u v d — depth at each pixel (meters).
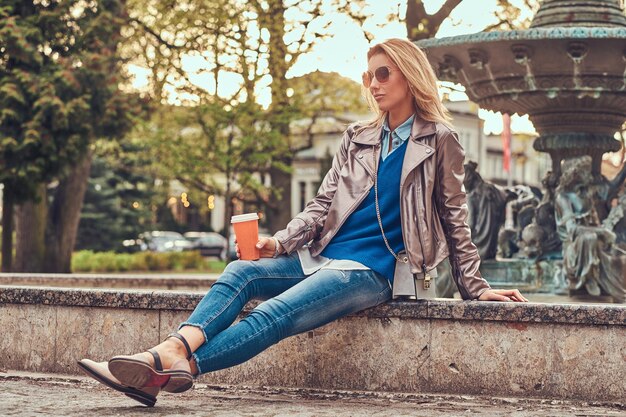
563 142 10.19
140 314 5.41
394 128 4.89
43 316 5.63
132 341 5.42
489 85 9.73
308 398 4.96
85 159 21.73
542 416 4.41
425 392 4.91
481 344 4.84
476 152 69.31
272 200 28.78
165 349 4.31
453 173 4.82
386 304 4.92
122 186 46.31
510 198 11.04
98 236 45.41
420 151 4.78
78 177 23.48
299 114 25.95
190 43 23.75
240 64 23.80
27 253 23.00
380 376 4.98
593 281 9.63
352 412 4.47
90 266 33.81
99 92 20.28
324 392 5.01
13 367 5.69
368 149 4.89
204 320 4.40
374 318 4.99
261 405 4.67
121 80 20.86
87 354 5.52
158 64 24.08
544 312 4.72
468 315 4.82
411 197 4.78
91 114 20.38
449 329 4.88
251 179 27.88
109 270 34.47
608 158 18.69
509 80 9.56
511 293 4.92
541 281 10.27
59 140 20.05
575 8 9.55
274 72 23.45
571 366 4.72
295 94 26.09
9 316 5.71
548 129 10.27
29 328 5.66
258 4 22.86
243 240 4.64
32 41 20.06
